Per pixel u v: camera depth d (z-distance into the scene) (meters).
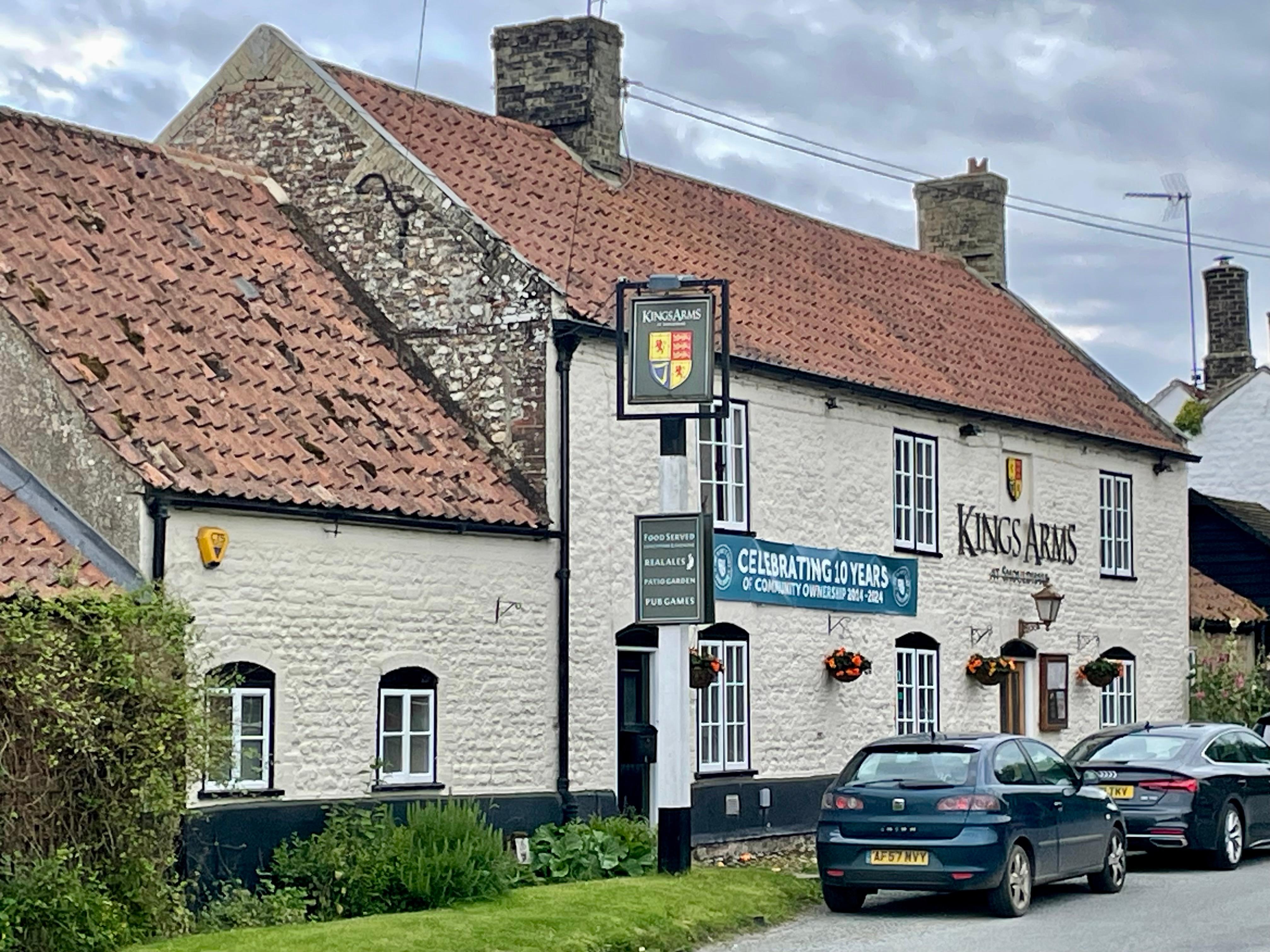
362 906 16.23
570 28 25.27
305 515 17.28
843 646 24.39
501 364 20.59
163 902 14.68
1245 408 42.56
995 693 27.50
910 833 16.81
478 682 19.11
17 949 12.99
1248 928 15.95
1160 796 20.64
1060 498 29.36
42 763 13.98
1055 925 16.30
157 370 17.47
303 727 17.22
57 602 14.38
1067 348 32.38
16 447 16.55
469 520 18.92
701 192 27.09
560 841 18.83
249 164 22.23
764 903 17.33
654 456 21.58
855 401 24.88
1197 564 36.62
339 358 19.98
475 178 22.52
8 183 18.42
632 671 21.59
